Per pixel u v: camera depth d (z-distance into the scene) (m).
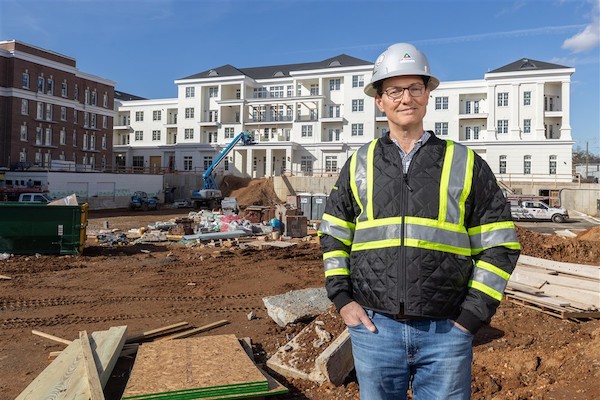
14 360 6.03
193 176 59.38
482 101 59.62
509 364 5.28
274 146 61.22
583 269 8.34
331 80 64.19
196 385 4.02
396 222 2.43
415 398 2.57
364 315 2.49
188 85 69.94
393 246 2.42
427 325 2.40
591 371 4.77
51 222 14.98
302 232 21.50
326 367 4.82
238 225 21.77
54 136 55.28
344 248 2.69
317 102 63.16
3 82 50.59
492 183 2.48
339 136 63.28
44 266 13.23
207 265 13.73
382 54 2.70
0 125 50.22
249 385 4.12
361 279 2.51
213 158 66.88
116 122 77.94
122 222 30.50
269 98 65.31
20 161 51.09
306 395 4.77
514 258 2.41
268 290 10.24
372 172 2.57
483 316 2.33
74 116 58.22
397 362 2.46
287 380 5.10
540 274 8.27
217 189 50.66
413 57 2.57
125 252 16.50
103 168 62.81
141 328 7.46
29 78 52.56
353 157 2.72
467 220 2.47
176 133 74.44
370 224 2.51
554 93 56.97
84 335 5.78
